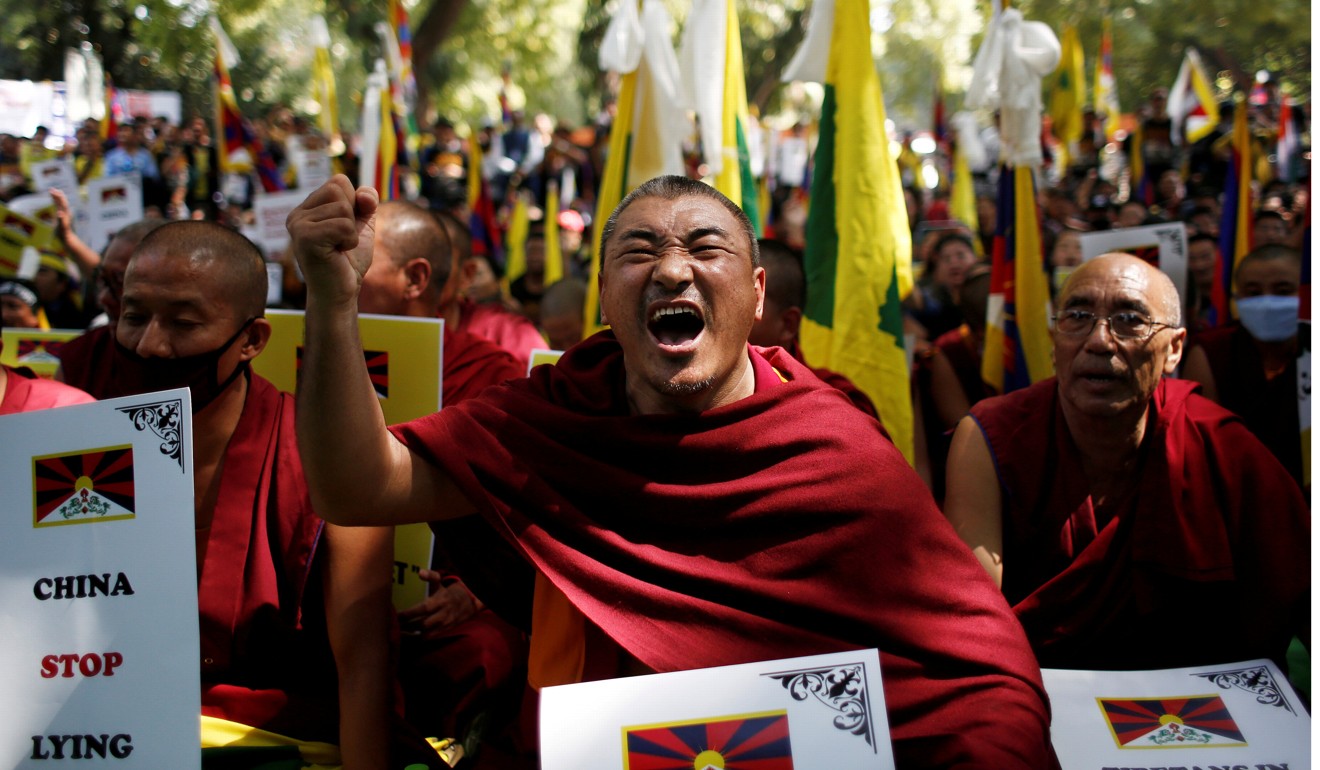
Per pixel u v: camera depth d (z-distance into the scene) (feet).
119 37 92.27
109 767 7.67
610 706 6.86
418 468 7.68
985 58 15.34
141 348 8.73
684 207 7.77
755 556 7.66
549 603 8.00
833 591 7.59
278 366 11.47
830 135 14.35
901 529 7.68
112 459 7.84
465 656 10.26
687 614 7.52
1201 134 47.75
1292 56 86.38
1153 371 9.45
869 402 12.39
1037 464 9.77
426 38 66.44
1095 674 8.73
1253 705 8.43
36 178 29.84
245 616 8.66
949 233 23.52
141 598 7.75
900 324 14.07
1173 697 8.52
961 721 7.29
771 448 7.76
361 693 8.67
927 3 107.04
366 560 8.88
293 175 48.16
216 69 36.37
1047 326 14.87
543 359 12.16
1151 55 91.81
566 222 34.12
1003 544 9.85
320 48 37.29
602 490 7.73
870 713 6.77
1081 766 8.07
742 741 6.77
